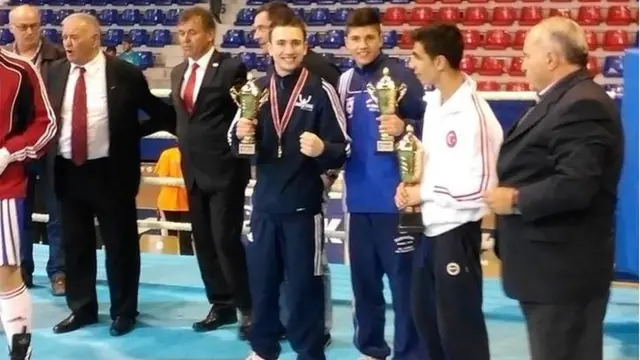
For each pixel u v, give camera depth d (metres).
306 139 3.10
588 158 2.35
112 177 4.13
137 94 4.17
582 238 2.45
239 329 4.13
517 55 10.51
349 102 3.35
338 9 11.52
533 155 2.47
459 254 2.87
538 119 2.47
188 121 3.99
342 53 11.13
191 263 5.61
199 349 3.98
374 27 3.29
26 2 12.64
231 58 4.04
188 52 3.97
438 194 2.87
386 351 3.57
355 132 3.33
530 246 2.49
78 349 4.00
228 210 3.99
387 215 3.31
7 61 3.44
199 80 3.96
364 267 3.44
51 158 4.13
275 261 3.34
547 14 10.61
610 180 2.45
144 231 6.81
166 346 4.03
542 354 2.51
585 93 2.39
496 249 2.76
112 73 4.09
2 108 3.41
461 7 11.10
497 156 2.75
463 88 2.85
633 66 3.67
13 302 3.52
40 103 3.53
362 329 3.53
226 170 3.97
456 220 2.86
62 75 4.09
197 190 4.07
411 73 3.30
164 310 4.63
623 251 3.81
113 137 4.09
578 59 2.46
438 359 3.09
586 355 2.48
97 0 12.56
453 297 2.89
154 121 4.32
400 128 3.13
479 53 10.69
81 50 3.99
